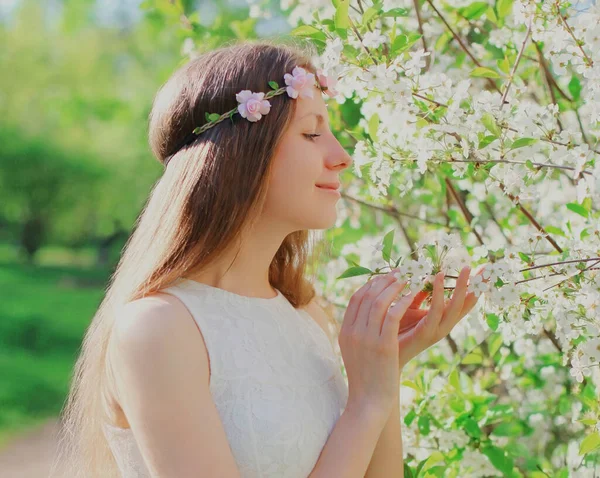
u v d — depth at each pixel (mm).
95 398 1415
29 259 19969
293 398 1331
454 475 1940
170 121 1414
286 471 1260
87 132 17469
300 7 2164
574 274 1414
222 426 1235
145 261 1337
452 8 2242
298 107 1360
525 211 1748
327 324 1713
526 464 2066
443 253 1372
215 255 1334
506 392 2500
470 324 1956
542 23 1560
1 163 17672
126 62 15031
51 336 10906
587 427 2191
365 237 2451
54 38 16625
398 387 1403
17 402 7422
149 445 1199
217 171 1329
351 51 1588
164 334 1233
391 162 1652
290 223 1399
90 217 19188
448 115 1524
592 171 1541
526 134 1532
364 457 1291
